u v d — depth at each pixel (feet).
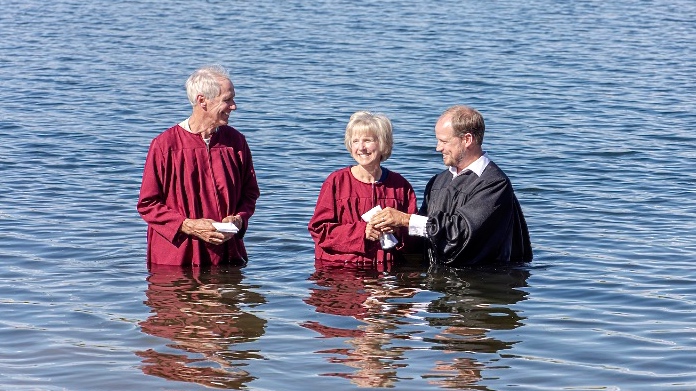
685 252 42.19
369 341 32.22
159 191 38.93
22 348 31.42
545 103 81.35
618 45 115.65
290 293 37.04
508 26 132.05
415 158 61.82
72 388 28.43
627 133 69.67
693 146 65.51
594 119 74.79
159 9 147.95
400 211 39.70
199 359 30.63
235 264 40.45
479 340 32.37
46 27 128.36
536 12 147.23
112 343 31.91
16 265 39.96
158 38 119.34
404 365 30.22
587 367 30.09
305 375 29.40
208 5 152.25
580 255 41.98
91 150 62.75
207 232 38.06
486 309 35.42
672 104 81.05
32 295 36.45
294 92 85.20
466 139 40.34
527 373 29.60
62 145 63.98
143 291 37.01
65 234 44.47
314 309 35.32
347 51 108.78
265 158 61.16
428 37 120.57
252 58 104.27
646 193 52.90
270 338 32.45
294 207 49.88
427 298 36.63
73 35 121.19
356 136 39.52
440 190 40.93
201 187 38.86
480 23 134.62
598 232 45.42
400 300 36.40
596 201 51.13
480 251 40.34
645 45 115.96
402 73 95.35
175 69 97.91
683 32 128.36
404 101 82.02
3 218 46.83
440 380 29.07
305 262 41.01
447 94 85.30
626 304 35.86
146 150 63.26
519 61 103.24
